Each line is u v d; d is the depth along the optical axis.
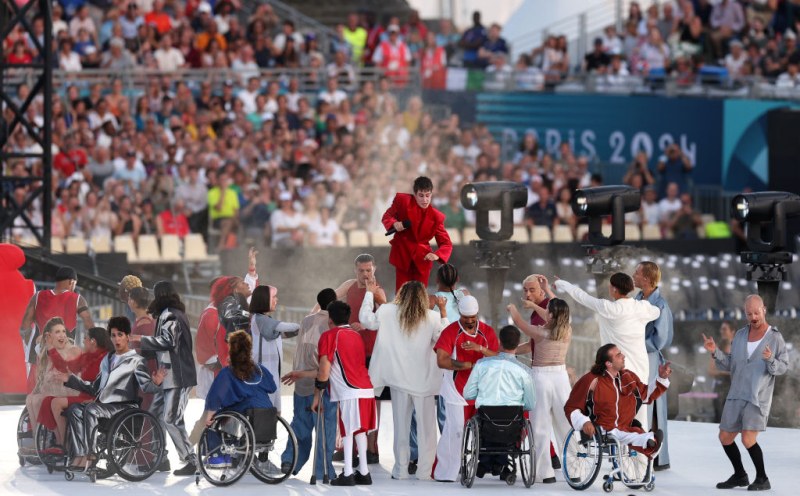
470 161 81.06
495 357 34.06
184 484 34.28
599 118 84.06
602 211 42.81
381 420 47.56
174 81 79.00
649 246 75.62
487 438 33.84
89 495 32.66
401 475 35.66
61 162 71.25
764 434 45.16
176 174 72.56
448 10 99.50
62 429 35.16
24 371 48.69
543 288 36.88
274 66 82.81
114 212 70.06
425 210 38.41
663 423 37.50
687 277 74.69
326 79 82.50
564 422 35.41
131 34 80.00
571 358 58.59
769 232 48.09
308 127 77.94
